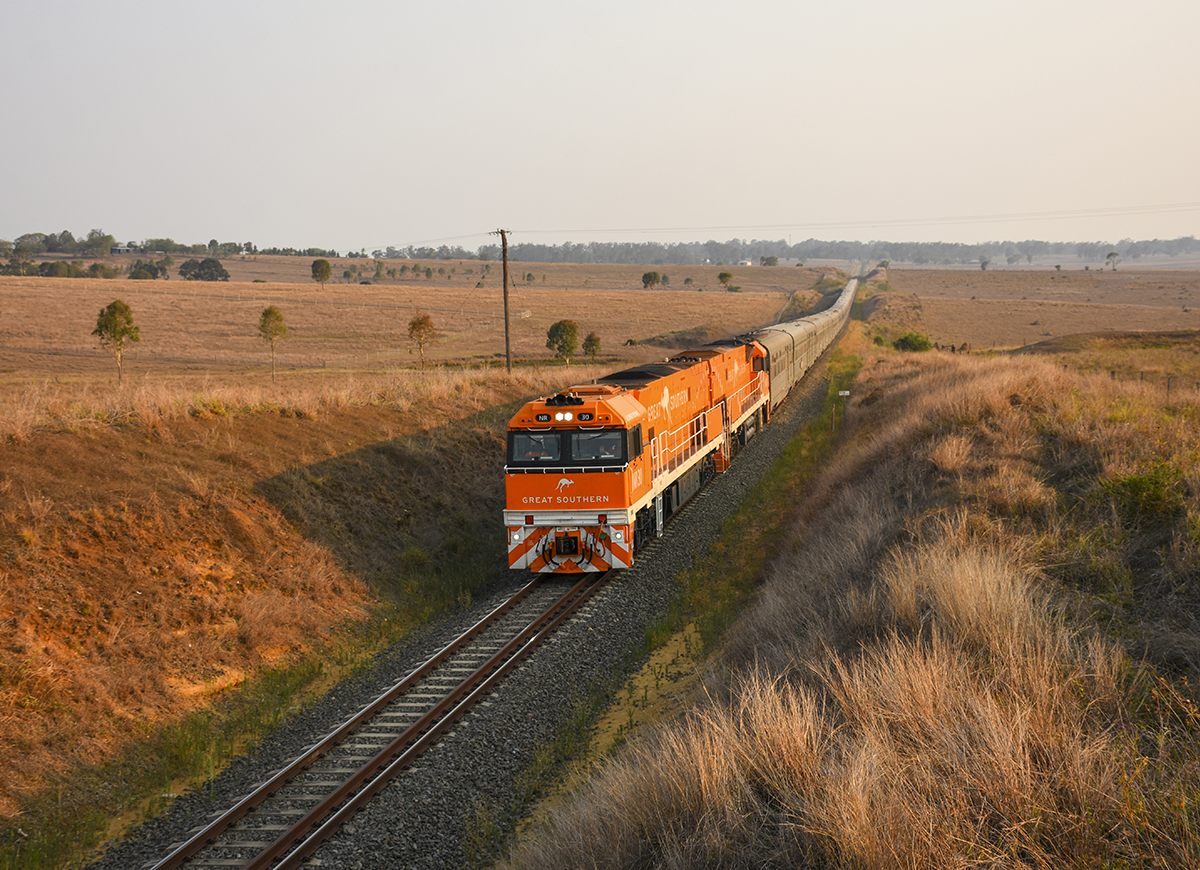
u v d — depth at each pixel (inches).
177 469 674.2
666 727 365.1
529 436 685.9
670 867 251.0
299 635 579.2
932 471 705.0
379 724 448.5
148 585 542.9
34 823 363.3
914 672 311.3
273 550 647.1
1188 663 324.2
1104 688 306.5
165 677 486.0
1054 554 466.3
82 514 566.9
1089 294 7455.7
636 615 626.5
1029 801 232.7
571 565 686.5
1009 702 295.3
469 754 414.9
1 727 400.8
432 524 814.5
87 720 431.2
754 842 255.6
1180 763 254.8
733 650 504.1
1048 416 792.9
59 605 489.7
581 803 322.3
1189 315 4928.6
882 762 264.7
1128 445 647.1
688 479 925.2
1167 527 464.4
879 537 578.2
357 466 830.5
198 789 399.5
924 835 222.8
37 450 627.2
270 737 452.8
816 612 479.5
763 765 290.0
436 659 528.4
